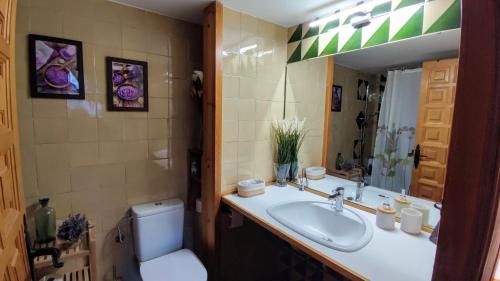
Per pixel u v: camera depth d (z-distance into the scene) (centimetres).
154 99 167
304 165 183
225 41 150
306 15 158
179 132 179
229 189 164
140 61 158
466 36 43
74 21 136
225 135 157
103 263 158
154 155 171
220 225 163
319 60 165
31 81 127
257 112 172
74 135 141
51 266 124
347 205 145
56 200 140
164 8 156
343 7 144
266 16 161
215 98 149
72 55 136
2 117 74
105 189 154
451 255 50
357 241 104
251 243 183
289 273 198
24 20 123
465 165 46
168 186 179
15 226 79
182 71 176
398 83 127
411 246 101
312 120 174
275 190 172
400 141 128
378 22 130
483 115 42
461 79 44
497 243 54
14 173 83
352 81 147
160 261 154
